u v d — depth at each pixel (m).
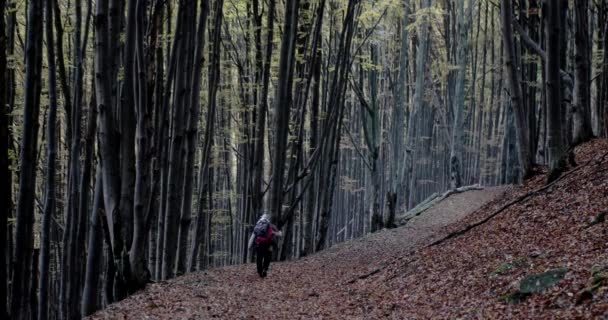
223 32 26.62
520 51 23.58
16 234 9.64
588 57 19.30
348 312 9.22
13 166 14.32
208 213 26.23
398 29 33.94
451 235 13.22
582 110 18.34
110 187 10.26
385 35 25.97
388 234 22.20
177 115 13.08
